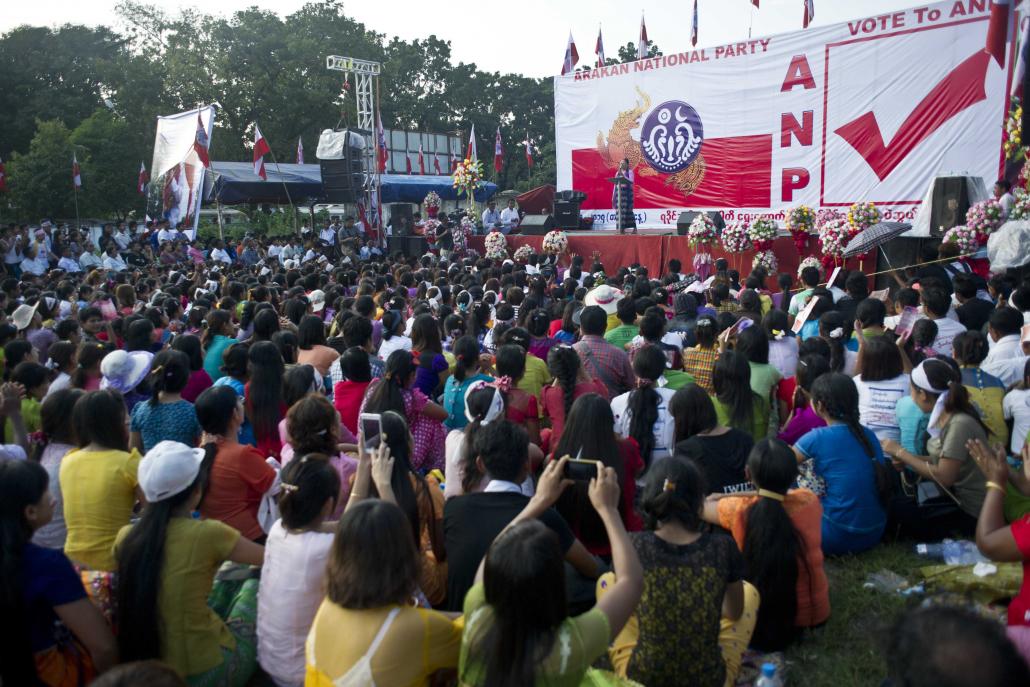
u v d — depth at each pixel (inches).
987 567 163.0
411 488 142.6
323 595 123.7
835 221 506.9
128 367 222.7
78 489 144.1
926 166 602.2
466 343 215.5
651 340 245.4
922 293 264.8
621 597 95.9
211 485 154.3
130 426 193.2
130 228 917.2
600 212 841.5
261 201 1018.7
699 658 117.5
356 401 208.5
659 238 641.6
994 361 222.7
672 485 118.8
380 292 381.4
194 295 438.9
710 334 236.8
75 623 108.6
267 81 1481.3
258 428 203.6
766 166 693.9
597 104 821.9
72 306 382.9
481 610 91.3
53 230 853.2
